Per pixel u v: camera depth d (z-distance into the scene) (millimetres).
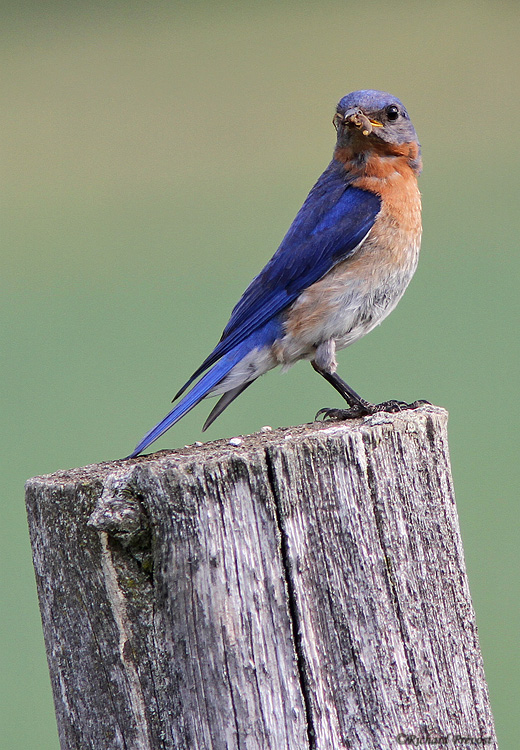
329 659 5641
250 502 5617
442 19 36594
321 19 37781
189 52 35031
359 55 33969
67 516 5734
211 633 5566
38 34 37000
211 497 5590
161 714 5609
